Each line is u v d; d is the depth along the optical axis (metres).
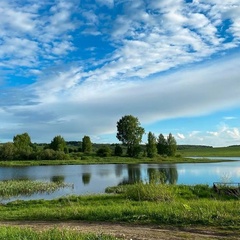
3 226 14.57
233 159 119.12
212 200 22.20
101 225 14.87
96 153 133.88
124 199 24.00
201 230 12.93
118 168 79.44
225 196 26.34
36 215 17.75
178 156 133.25
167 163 101.94
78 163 103.25
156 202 21.45
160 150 133.62
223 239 11.59
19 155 116.12
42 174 63.56
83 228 14.36
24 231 12.01
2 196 34.00
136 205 20.09
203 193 26.91
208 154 167.50
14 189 37.75
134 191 24.41
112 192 35.78
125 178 53.81
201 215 14.68
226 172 60.75
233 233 12.34
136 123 127.12
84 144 139.00
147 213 15.88
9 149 114.94
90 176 58.25
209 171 64.44
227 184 29.59
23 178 55.28
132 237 12.21
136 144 126.31
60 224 15.60
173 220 14.50
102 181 49.34
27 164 99.25
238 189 26.83
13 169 79.69
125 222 15.09
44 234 11.52
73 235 11.30
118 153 130.88
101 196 26.00
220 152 188.00
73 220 16.44
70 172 68.12
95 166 89.88
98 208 18.22
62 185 42.97
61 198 25.64
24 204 24.05
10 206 23.52
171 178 52.03
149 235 12.50
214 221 13.90
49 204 23.52
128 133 125.88
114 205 20.38
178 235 12.36
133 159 116.31
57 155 115.44
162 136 134.00
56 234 11.48
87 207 19.36
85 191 37.59
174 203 18.78
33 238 11.09
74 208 18.67
